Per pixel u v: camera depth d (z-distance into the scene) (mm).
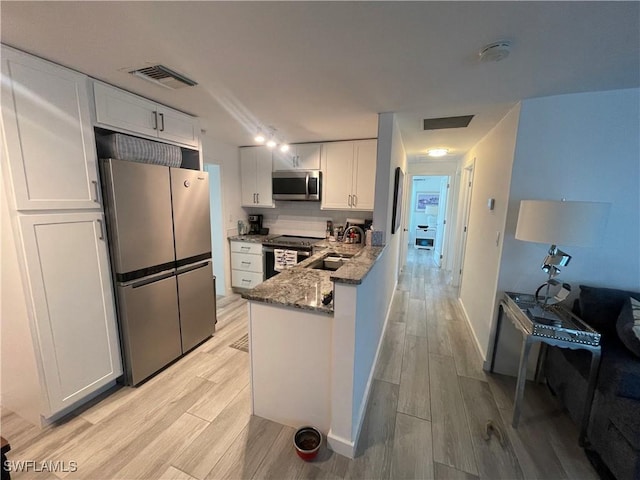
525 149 2057
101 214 1893
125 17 1165
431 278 5219
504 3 1049
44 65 1548
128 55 1498
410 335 3041
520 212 1873
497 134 2602
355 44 1359
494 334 2346
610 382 1474
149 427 1768
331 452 1613
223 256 4086
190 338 2629
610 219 1943
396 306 3859
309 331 1623
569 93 1910
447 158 5074
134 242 2041
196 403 1981
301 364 1682
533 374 2287
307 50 1425
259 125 2865
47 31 1278
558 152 1990
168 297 2361
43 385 1663
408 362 2533
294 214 4332
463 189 4523
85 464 1520
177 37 1323
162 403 1976
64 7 1095
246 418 1851
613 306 1831
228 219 4105
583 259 2027
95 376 1928
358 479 1464
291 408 1762
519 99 2021
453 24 1188
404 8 1089
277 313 1678
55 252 1666
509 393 2137
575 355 1821
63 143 1665
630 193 1887
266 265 3982
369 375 2156
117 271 1987
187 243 2520
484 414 1922
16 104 1459
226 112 2457
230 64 1583
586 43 1302
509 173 2158
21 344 1658
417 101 2119
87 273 1836
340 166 3658
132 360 2102
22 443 1635
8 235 1532
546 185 2043
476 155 3490
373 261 1889
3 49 1396
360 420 1808
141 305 2135
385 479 1465
